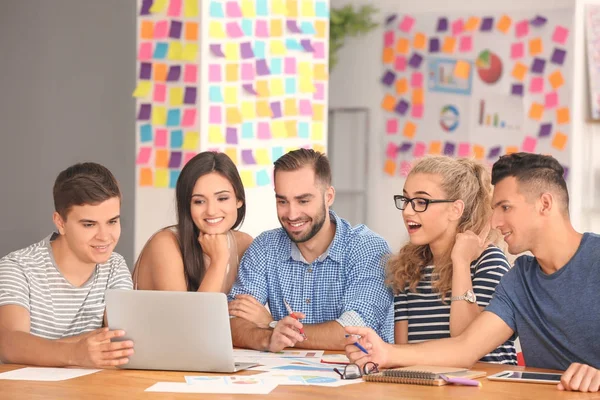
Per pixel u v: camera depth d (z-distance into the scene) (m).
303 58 5.11
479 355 2.74
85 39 6.79
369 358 2.63
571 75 6.91
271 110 5.03
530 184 2.66
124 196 6.65
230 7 4.92
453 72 7.27
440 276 3.19
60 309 3.05
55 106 6.91
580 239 2.69
